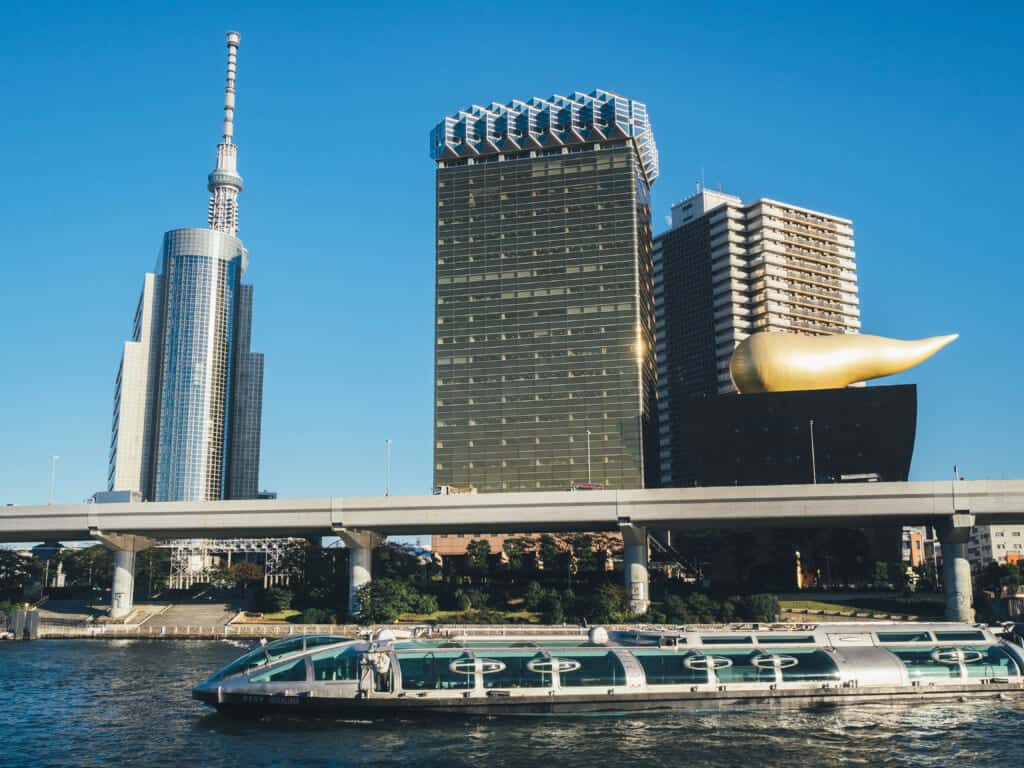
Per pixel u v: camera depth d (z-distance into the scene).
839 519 144.75
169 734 61.41
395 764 53.38
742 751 56.47
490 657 66.94
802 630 74.19
